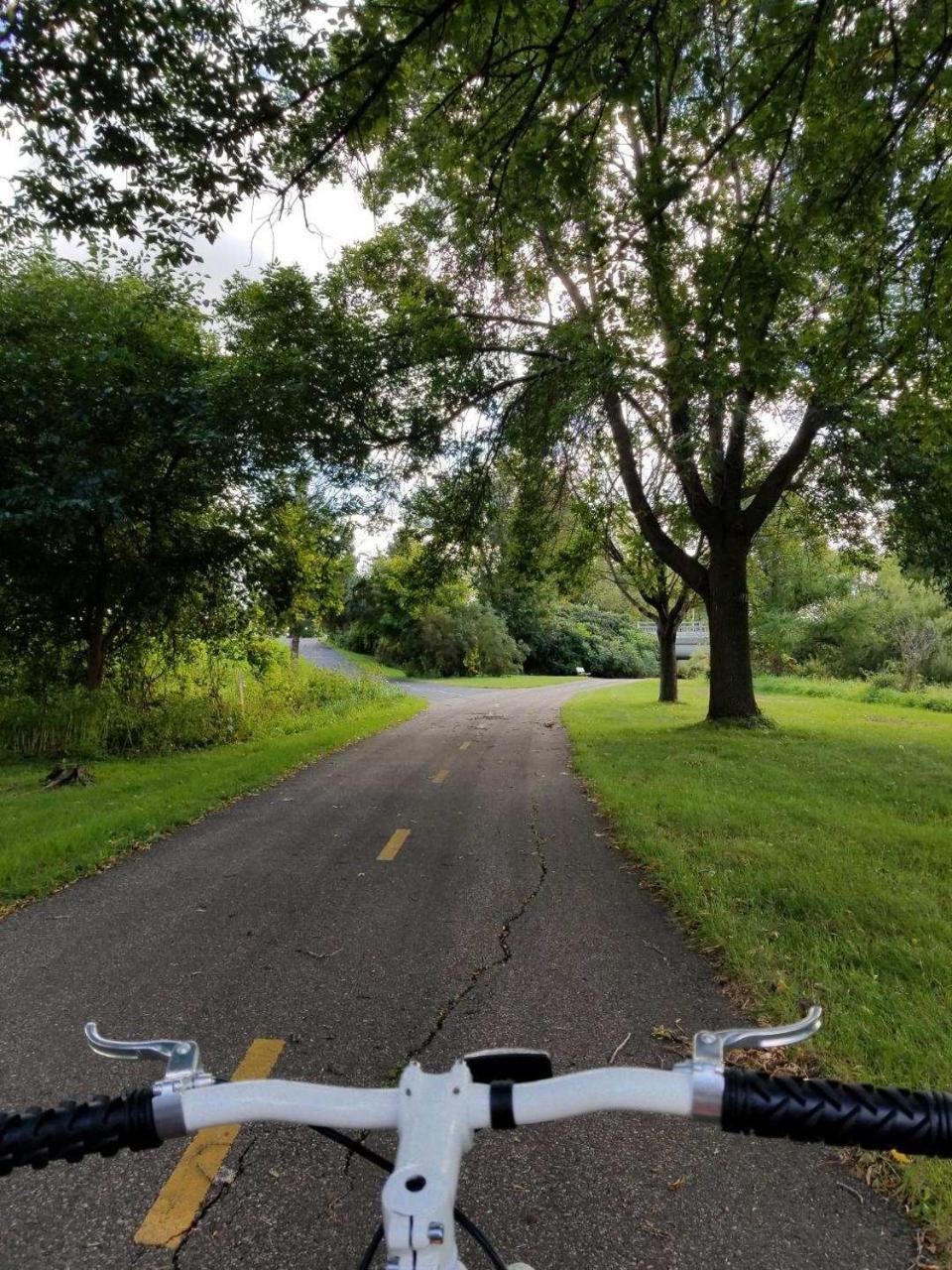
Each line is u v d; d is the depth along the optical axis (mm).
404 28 5047
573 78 4945
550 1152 2604
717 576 15164
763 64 5777
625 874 5840
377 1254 2146
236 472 12227
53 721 12656
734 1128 1071
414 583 14852
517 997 3756
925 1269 2074
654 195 6125
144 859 6395
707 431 12539
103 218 6043
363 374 10578
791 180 7070
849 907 4762
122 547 13250
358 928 4758
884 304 8430
